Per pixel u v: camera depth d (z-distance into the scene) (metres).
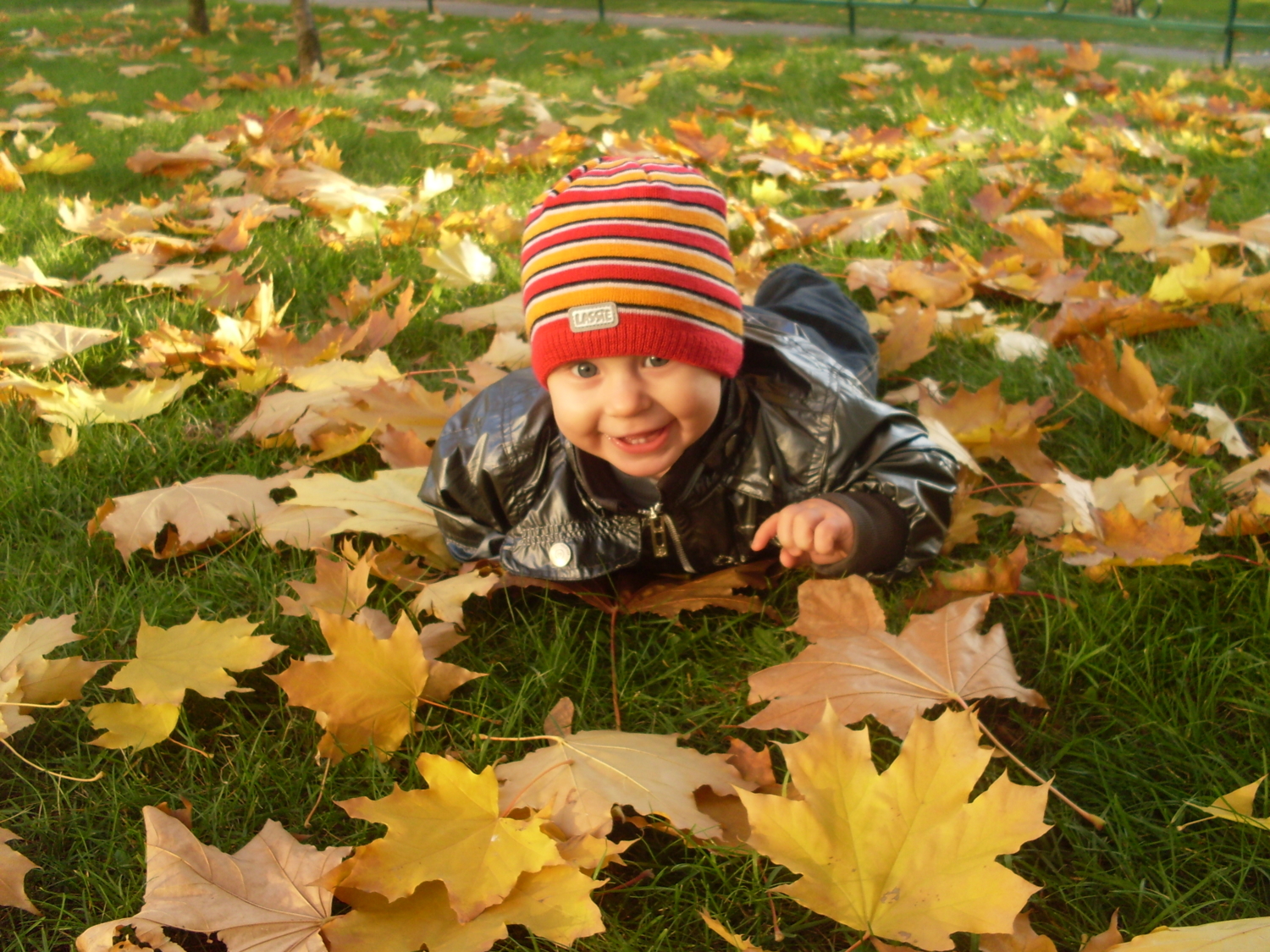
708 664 1.75
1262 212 3.71
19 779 1.53
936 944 1.11
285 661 1.74
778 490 1.80
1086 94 6.13
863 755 1.22
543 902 1.22
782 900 1.32
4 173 4.23
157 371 2.71
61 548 2.03
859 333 2.45
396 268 3.43
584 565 1.80
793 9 12.07
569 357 1.57
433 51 8.69
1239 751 1.48
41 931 1.32
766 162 4.54
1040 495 2.08
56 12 12.48
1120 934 1.22
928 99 5.95
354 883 1.21
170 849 1.31
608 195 1.61
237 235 3.54
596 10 12.20
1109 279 3.16
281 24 10.81
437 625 1.75
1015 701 1.62
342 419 2.32
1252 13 12.11
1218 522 1.94
